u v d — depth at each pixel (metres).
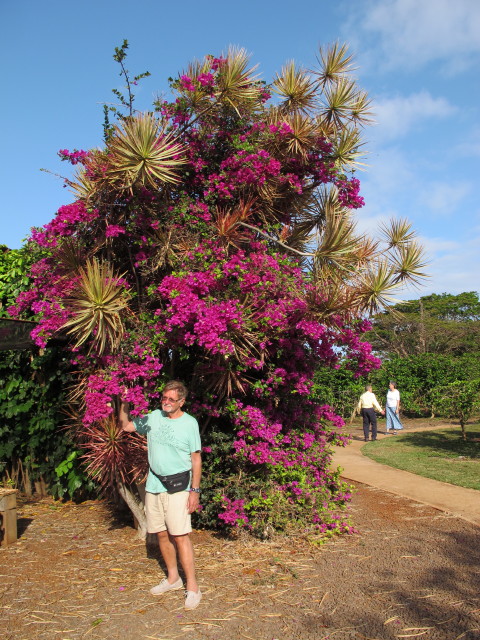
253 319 4.39
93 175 4.46
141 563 4.18
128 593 3.60
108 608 3.36
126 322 4.41
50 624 3.14
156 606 3.39
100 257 4.86
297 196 5.48
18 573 3.96
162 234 4.61
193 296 4.00
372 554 4.35
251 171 4.77
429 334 29.62
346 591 3.61
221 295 4.43
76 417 5.44
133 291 4.67
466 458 9.13
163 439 3.54
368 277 4.44
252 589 3.66
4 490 4.77
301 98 5.58
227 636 3.00
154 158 4.14
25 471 6.46
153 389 4.54
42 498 6.44
